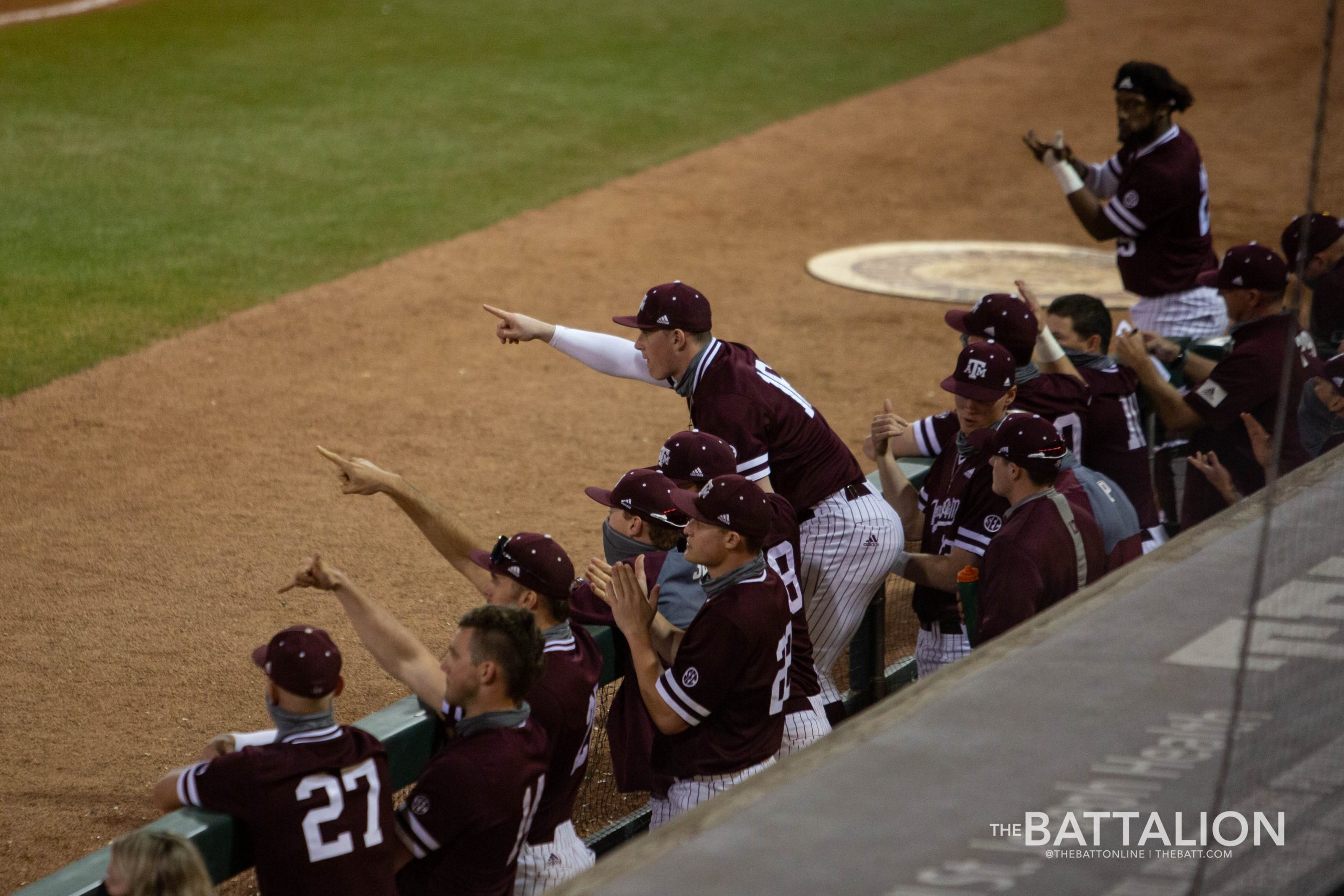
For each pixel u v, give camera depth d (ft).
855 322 139.85
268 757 39.01
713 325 137.39
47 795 58.23
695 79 253.85
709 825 22.77
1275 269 69.97
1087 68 275.80
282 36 262.26
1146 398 82.79
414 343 127.75
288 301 136.98
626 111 229.86
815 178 200.13
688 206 183.21
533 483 97.45
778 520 55.26
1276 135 230.07
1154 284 100.17
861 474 62.23
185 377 115.34
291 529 87.45
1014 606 52.70
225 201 169.48
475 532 87.81
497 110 224.33
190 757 61.77
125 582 78.74
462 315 136.36
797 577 55.52
